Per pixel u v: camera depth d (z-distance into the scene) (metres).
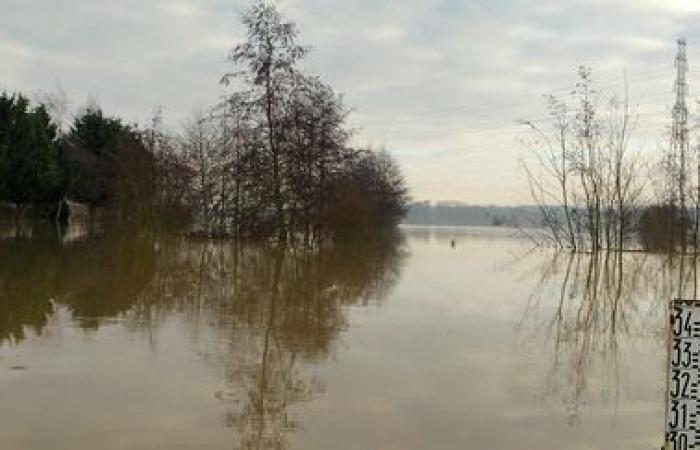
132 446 6.98
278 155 39.16
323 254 35.91
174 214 44.06
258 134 39.34
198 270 24.98
